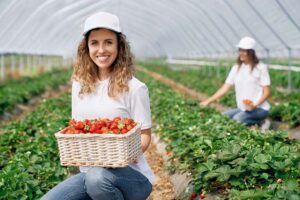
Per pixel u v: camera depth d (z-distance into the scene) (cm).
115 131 402
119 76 439
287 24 1488
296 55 2172
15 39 2269
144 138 450
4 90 1869
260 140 697
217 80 2477
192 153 677
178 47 3775
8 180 564
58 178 632
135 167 447
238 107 1050
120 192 427
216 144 667
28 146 825
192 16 2297
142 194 448
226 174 529
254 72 1012
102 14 431
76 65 454
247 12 1631
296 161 539
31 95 2022
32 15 2055
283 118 1098
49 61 3944
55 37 2952
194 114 1036
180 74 3125
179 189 677
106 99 446
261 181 536
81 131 409
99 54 435
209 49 2909
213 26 2245
